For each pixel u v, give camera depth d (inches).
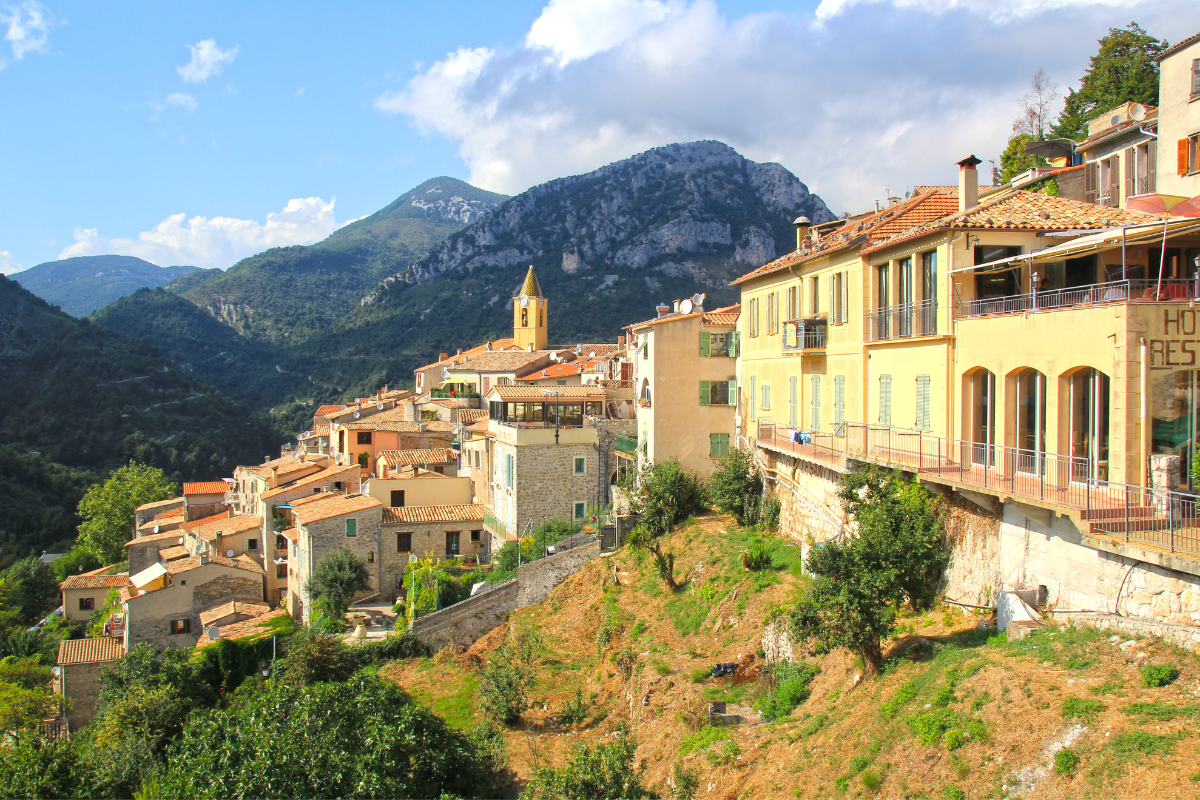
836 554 761.6
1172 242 834.2
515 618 1563.7
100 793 1046.4
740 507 1462.8
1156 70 1641.2
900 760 600.4
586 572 1584.6
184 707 1496.1
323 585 1872.5
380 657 1589.6
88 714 1925.4
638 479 1724.9
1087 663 588.7
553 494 1939.0
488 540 2062.0
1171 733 477.4
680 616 1224.8
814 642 890.1
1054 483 716.7
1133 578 607.8
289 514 2333.9
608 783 747.4
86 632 2647.6
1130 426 640.4
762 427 1423.5
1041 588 710.5
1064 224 877.8
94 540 3491.6
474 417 2726.4
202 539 2425.0
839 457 1080.2
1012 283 901.2
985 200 1035.3
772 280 1481.3
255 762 793.6
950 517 844.0
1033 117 1843.0
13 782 1000.2
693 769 768.9
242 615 2068.2
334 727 839.1
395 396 4079.7
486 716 1178.0
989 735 559.2
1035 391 769.6
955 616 813.2
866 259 1098.1
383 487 2180.1
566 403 2090.3
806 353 1251.8
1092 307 679.1
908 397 986.1
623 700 1093.1
